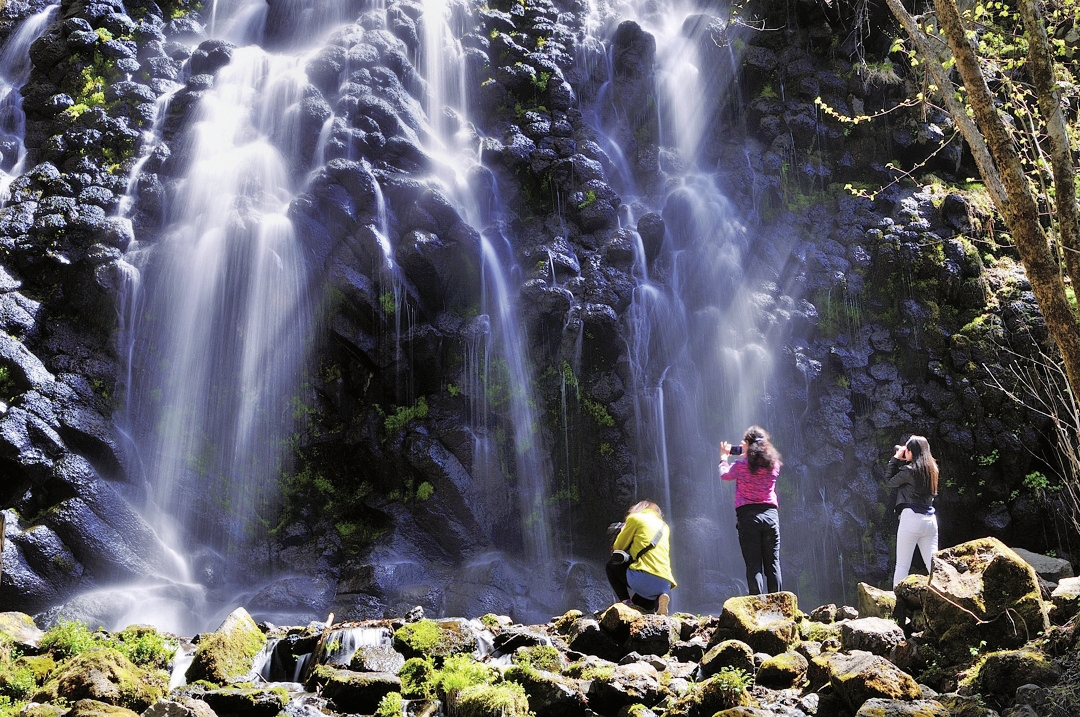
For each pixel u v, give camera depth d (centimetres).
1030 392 1516
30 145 1714
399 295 1521
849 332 1658
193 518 1420
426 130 1750
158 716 478
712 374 1609
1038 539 1503
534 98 1872
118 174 1605
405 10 1877
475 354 1527
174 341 1487
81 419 1355
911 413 1570
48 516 1260
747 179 1802
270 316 1498
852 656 523
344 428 1517
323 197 1538
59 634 663
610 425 1525
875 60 1919
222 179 1581
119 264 1477
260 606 1336
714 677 514
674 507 1525
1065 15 887
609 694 539
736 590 1478
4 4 1980
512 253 1641
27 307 1451
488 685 538
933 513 842
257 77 1736
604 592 1409
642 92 1945
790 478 1545
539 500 1512
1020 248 526
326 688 578
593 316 1525
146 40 1855
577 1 2083
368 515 1482
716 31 1961
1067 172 524
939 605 552
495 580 1392
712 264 1680
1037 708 451
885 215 1766
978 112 526
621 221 1711
